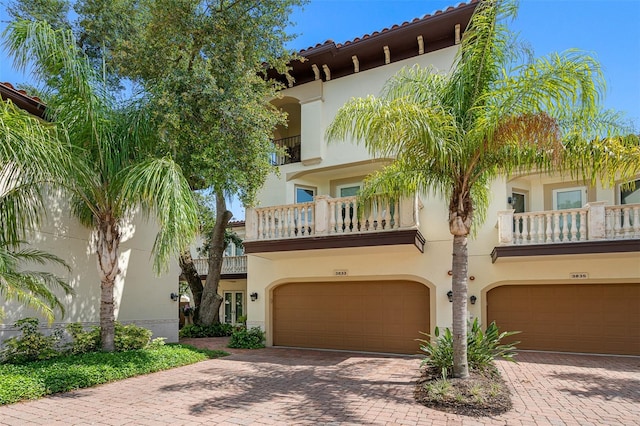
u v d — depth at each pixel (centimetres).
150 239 1534
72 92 981
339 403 792
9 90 1028
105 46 1513
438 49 1517
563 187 1564
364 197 1252
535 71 752
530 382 963
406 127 793
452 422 681
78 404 779
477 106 863
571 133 865
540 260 1367
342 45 1591
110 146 1042
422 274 1406
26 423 673
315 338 1561
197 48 1247
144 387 914
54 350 1055
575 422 684
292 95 1734
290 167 1711
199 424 673
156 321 1537
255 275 1656
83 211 1197
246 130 1228
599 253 1230
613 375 1038
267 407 768
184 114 1148
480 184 1062
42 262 1030
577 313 1381
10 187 948
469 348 970
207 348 1473
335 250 1361
